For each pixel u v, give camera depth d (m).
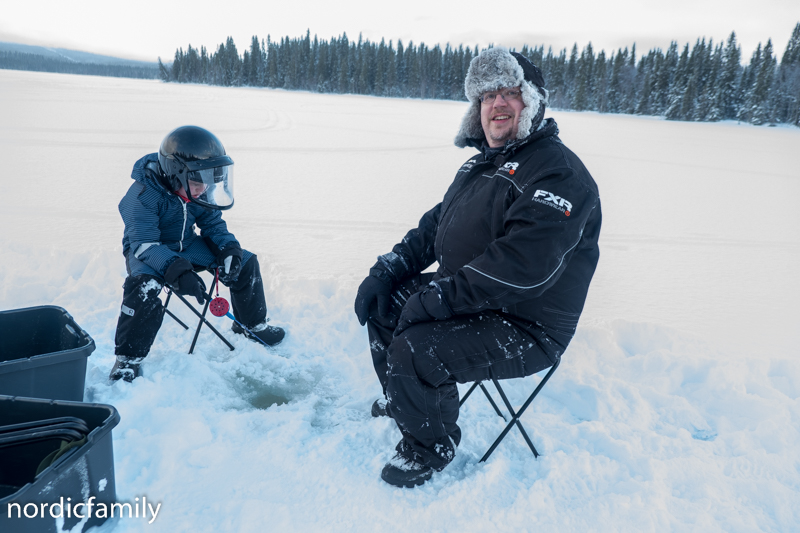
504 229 1.66
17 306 2.96
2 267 3.37
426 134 17.03
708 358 2.49
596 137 19.88
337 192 7.39
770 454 1.88
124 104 22.80
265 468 1.81
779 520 1.60
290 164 9.73
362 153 11.77
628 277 4.30
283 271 3.78
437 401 1.70
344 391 2.43
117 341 2.29
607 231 5.94
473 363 1.65
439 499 1.67
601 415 2.18
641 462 1.84
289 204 6.45
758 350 2.91
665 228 6.20
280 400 2.32
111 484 1.53
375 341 2.02
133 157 9.41
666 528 1.55
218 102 29.70
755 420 2.12
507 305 1.66
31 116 15.22
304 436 2.02
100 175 7.61
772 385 2.37
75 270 3.46
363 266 4.18
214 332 2.75
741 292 4.04
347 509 1.63
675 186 9.32
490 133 1.80
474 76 1.76
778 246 5.62
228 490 1.70
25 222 4.89
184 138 2.25
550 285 1.54
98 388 2.14
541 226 1.49
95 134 12.09
